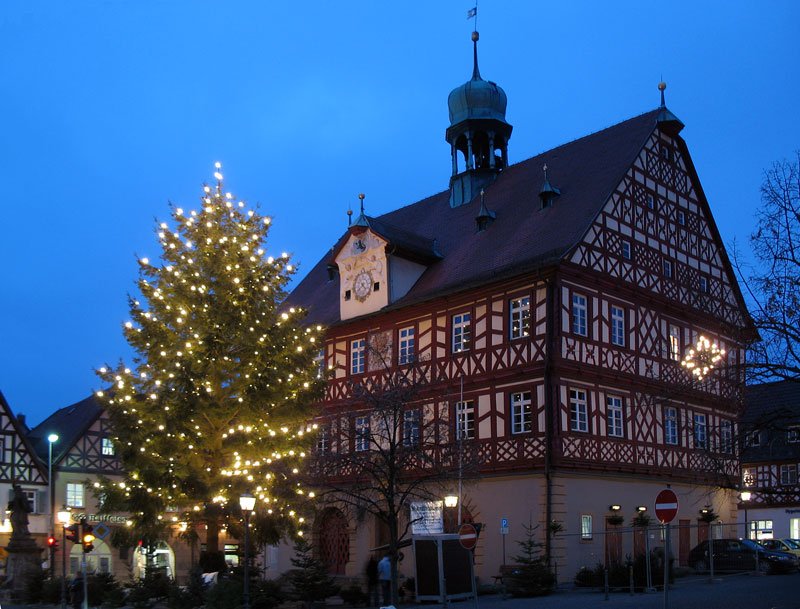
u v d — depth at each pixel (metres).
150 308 29.19
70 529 27.58
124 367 28.66
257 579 27.78
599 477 32.19
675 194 37.84
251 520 28.56
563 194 35.81
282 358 29.38
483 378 33.16
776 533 48.62
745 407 24.14
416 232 43.06
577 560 30.62
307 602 27.48
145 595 27.44
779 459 48.78
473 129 42.62
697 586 27.50
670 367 35.84
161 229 30.00
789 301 19.61
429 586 26.16
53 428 52.41
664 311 36.25
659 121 36.75
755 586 26.19
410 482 28.59
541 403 31.06
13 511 37.66
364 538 36.94
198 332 28.86
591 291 32.84
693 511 36.34
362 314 38.97
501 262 33.97
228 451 29.09
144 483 27.42
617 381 33.44
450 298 35.25
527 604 24.16
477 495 32.62
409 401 27.55
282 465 28.88
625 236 34.66
